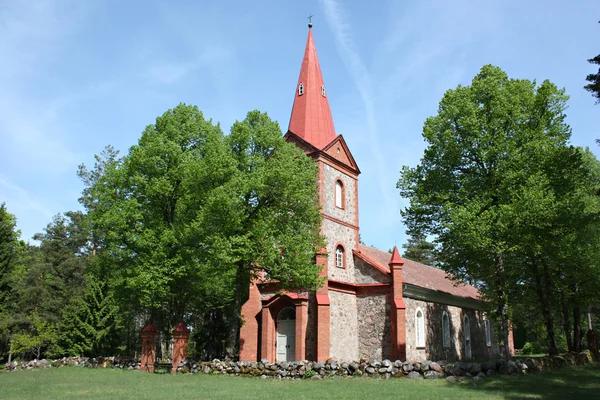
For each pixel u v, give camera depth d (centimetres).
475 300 4434
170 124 3025
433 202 3069
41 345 4466
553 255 2966
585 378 2269
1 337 4278
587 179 3275
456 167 3069
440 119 3045
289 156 2767
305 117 3447
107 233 2989
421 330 3425
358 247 3500
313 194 2914
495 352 4812
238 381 2217
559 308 4122
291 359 3048
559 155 2762
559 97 2959
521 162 2744
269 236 2669
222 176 2659
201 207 2619
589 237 3095
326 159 3344
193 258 2894
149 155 2938
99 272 3669
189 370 2644
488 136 2841
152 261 2744
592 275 3238
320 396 1670
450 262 3064
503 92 2897
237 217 2545
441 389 1844
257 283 3200
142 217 2898
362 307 3278
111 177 3141
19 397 1659
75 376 2481
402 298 3131
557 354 3256
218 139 2850
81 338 3909
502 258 2875
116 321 4000
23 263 5469
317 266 2769
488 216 2634
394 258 3186
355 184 3625
